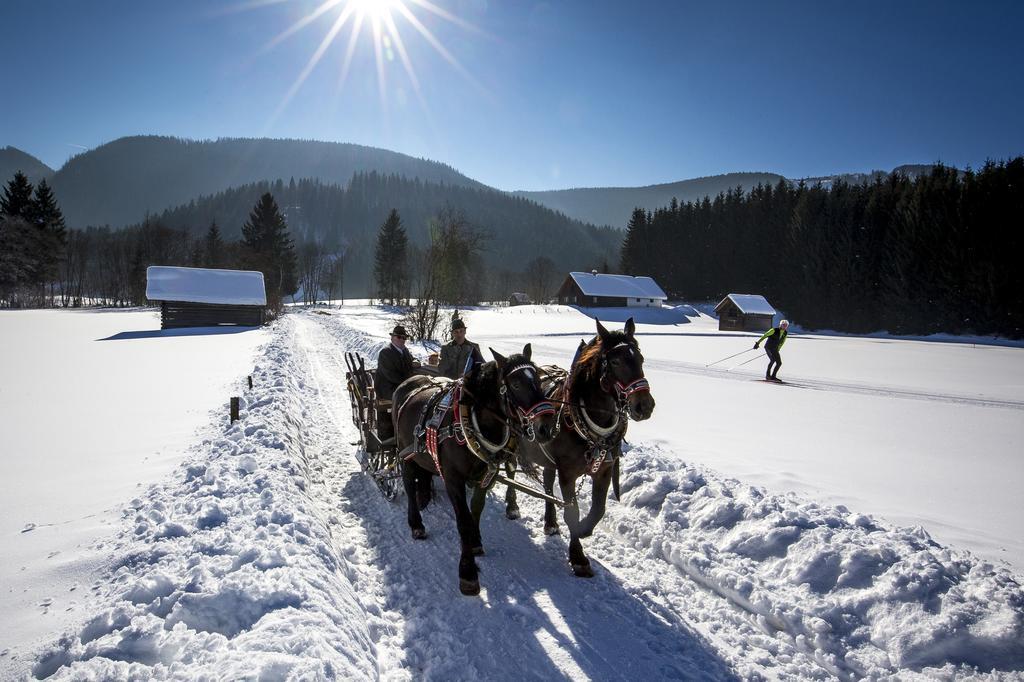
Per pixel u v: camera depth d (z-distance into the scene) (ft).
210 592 13.00
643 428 37.58
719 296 329.11
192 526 17.16
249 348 85.46
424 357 56.95
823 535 16.25
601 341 17.94
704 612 15.52
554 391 19.97
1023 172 191.93
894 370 80.69
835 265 238.27
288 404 36.47
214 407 39.42
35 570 15.06
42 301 267.18
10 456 27.02
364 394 27.22
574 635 14.51
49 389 47.34
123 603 12.66
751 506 18.99
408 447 20.16
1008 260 188.44
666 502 20.76
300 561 14.78
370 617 14.87
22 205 290.15
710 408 46.01
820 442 34.27
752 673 13.00
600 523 21.54
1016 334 185.68
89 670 10.37
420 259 121.39
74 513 19.39
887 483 25.85
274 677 10.05
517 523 22.03
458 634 14.46
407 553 19.03
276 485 20.34
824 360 93.76
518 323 189.67
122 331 122.83
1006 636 12.05
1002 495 24.13
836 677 12.85
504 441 17.11
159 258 308.81
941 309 202.59
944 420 42.14
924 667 12.27
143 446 28.91
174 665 10.75
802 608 14.42
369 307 299.17
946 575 13.82
